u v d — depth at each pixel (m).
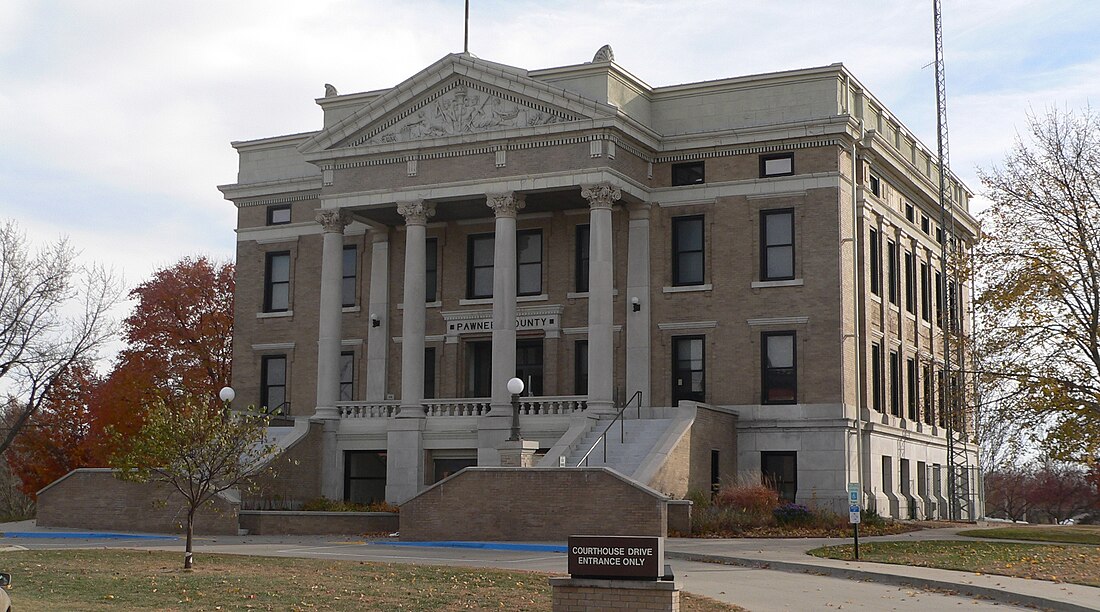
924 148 60.31
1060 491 91.81
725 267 47.16
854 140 47.25
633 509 35.53
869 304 48.47
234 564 27.89
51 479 69.06
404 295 48.22
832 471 44.88
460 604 21.30
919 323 55.69
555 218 50.28
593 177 45.25
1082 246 40.09
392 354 52.41
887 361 50.56
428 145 47.72
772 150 47.00
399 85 48.31
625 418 46.12
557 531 36.19
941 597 23.12
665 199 48.25
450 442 46.72
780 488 45.81
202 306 69.88
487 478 37.16
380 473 50.59
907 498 51.75
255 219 56.00
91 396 67.12
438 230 52.12
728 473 45.31
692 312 47.50
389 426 47.22
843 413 44.94
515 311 46.62
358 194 49.09
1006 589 23.02
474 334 50.69
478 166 47.19
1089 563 28.67
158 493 42.50
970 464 61.88
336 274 49.56
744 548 32.84
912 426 53.19
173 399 64.62
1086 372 39.59
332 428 48.78
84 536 40.44
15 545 34.75
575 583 17.12
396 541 37.47
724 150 47.53
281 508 44.66
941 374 58.75
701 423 43.03
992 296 41.03
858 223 48.34
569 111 45.84
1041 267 40.69
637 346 47.94
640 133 46.88
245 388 55.06
